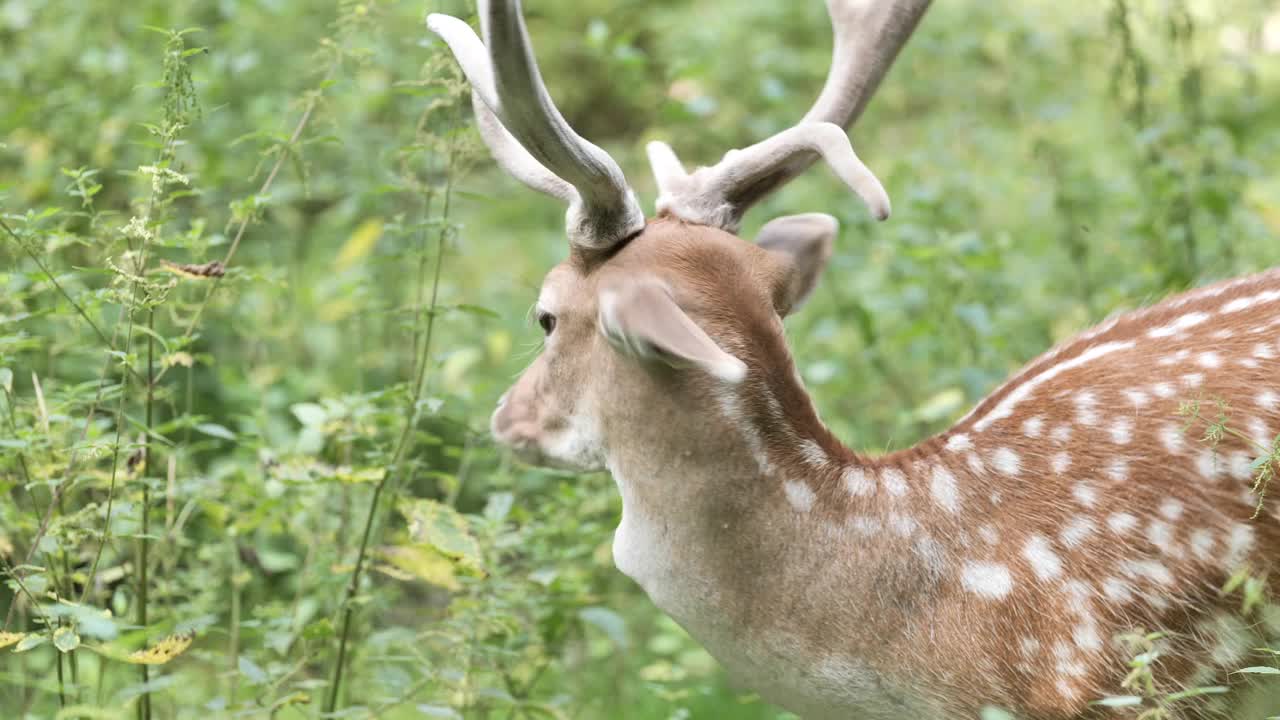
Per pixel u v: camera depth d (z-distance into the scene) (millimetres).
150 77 12727
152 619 8781
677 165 7539
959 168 15102
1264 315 7219
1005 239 12336
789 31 19219
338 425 8977
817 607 7020
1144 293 12133
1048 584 6863
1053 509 6949
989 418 7320
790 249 7445
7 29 13555
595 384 7246
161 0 13617
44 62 13133
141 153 11930
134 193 11734
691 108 13031
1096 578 6820
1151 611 6762
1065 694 6805
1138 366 7199
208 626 9156
